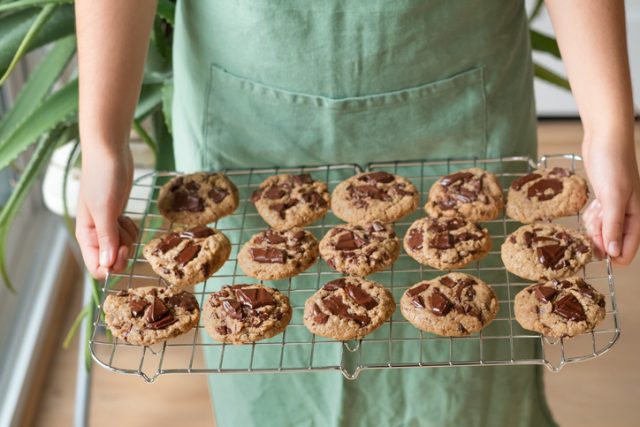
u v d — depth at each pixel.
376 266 0.81
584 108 0.78
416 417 0.99
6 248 1.38
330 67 0.84
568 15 0.79
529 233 0.82
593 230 0.79
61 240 1.49
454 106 0.86
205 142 0.90
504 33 0.84
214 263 0.82
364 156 0.90
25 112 0.98
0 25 0.94
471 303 0.77
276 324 0.76
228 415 1.01
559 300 0.76
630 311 1.37
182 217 0.86
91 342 0.73
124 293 0.78
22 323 1.35
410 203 0.87
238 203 0.88
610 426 1.22
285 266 0.82
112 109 0.78
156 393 1.29
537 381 0.98
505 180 0.91
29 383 1.29
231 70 0.86
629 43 1.72
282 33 0.82
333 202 0.88
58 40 0.98
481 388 0.96
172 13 0.93
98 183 0.76
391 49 0.82
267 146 0.90
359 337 0.76
